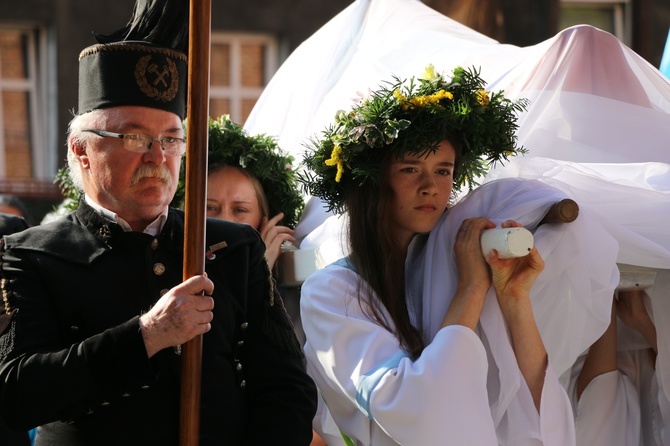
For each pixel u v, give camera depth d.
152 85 6.50
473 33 10.47
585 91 8.09
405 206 6.99
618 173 7.67
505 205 7.11
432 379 6.44
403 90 7.12
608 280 7.00
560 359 7.10
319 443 9.41
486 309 6.88
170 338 5.98
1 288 6.26
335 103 9.75
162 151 6.48
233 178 9.52
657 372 7.89
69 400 5.95
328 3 29.77
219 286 6.58
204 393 6.37
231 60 29.86
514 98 8.12
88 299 6.31
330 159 7.06
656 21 25.84
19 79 29.19
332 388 7.01
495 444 6.45
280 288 9.55
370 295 6.98
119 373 5.93
